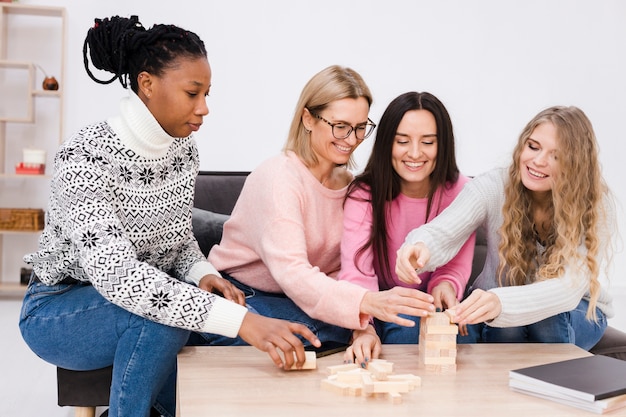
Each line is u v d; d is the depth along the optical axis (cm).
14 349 296
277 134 427
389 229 190
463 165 445
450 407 124
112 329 149
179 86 150
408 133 177
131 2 414
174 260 181
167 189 166
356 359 150
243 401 123
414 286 194
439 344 146
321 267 194
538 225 187
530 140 175
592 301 174
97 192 149
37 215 398
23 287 394
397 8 431
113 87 419
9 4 393
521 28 442
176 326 142
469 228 184
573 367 140
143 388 145
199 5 417
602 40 450
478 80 441
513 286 174
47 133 416
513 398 130
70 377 169
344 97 177
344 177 198
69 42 412
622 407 127
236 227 194
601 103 454
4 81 411
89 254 141
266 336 138
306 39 426
